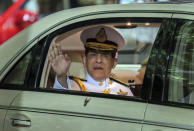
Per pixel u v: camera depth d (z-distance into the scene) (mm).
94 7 8031
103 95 7324
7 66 7742
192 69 7137
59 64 7891
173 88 7012
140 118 6793
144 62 8609
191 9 7363
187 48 7191
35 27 7988
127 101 7137
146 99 7070
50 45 7820
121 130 6785
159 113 6793
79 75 7934
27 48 7781
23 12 20016
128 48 9531
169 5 7664
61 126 7070
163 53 7188
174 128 6590
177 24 7281
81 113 7051
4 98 7508
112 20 7707
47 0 21203
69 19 7879
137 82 7734
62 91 7516
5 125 7336
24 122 7230
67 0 22344
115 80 7906
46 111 7203
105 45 8102
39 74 7652
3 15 19625
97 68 8008
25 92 7535
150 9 7602
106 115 6938
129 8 7734
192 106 6871
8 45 7988
